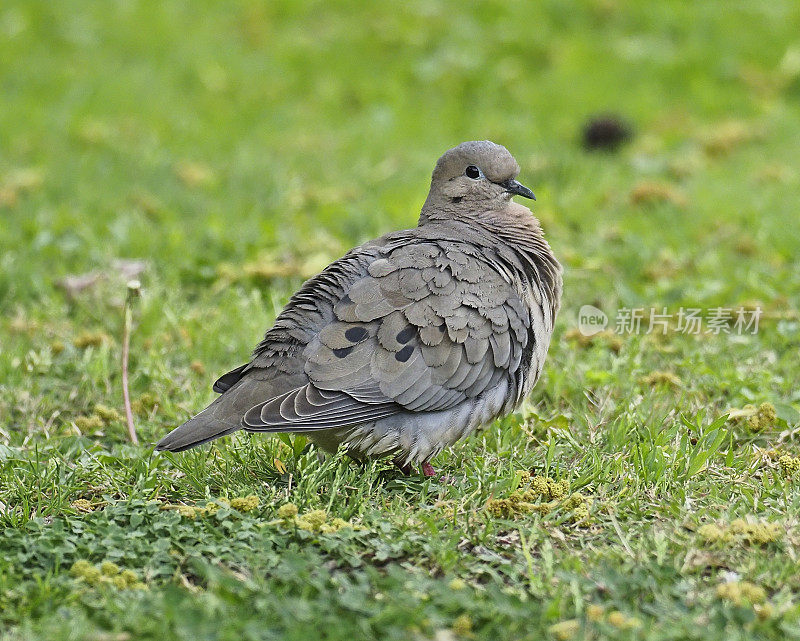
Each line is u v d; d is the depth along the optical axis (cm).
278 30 2475
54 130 2016
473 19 2470
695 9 2469
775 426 1002
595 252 1464
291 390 869
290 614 685
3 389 1105
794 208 1606
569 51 2342
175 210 1670
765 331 1230
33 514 859
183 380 1143
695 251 1462
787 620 700
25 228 1534
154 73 2292
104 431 1049
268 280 1384
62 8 2495
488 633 686
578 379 1104
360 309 887
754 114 2142
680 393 1066
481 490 882
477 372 904
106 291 1329
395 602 700
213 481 913
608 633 677
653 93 2225
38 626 691
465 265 917
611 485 894
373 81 2273
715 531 787
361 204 1675
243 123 2122
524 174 1795
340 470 886
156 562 770
